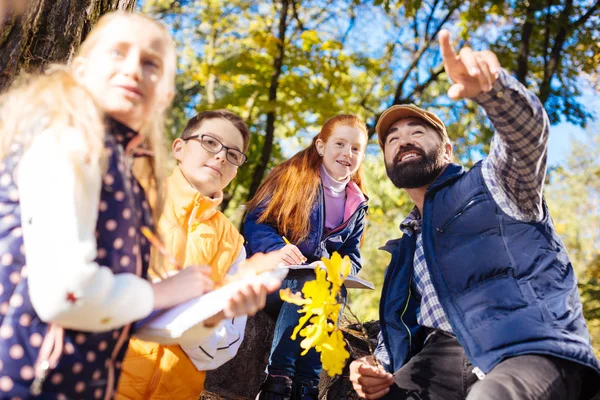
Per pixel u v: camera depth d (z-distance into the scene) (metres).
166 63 1.75
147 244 1.77
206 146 3.05
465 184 2.76
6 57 2.57
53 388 1.49
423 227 2.78
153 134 1.92
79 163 1.47
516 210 2.62
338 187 3.77
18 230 1.49
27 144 1.53
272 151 10.99
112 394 1.66
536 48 10.96
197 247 2.81
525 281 2.55
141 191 1.79
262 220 3.63
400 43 12.49
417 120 3.00
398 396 2.69
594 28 10.52
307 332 2.34
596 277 11.98
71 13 2.80
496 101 2.30
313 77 10.36
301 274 3.20
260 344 3.88
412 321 2.95
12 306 1.46
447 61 2.13
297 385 3.26
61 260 1.40
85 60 1.72
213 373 3.79
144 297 1.56
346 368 3.60
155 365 2.56
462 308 2.59
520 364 2.38
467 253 2.64
